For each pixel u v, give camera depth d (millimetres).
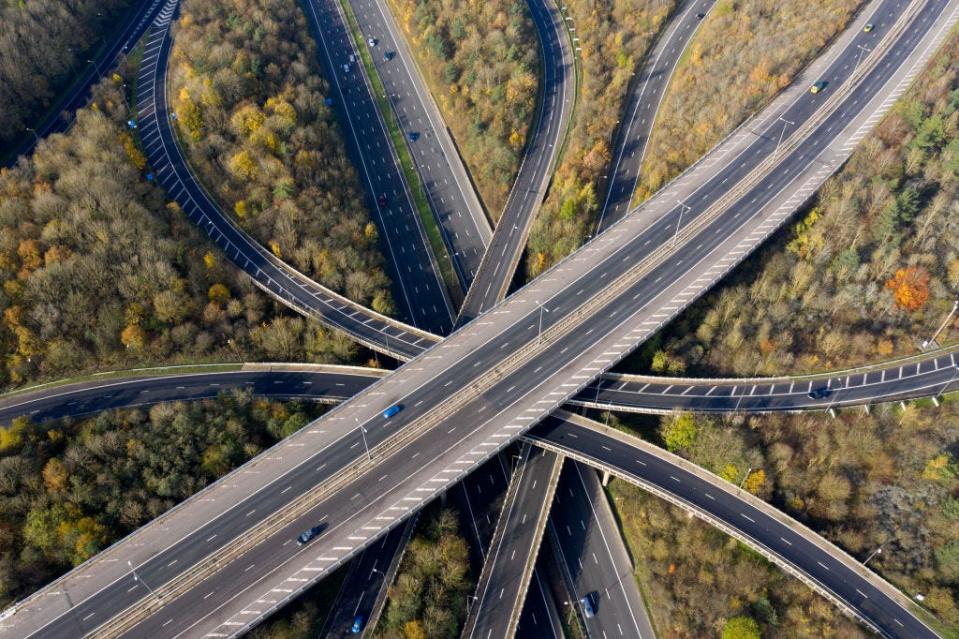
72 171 168125
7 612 114250
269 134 191250
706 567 134625
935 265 165250
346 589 132000
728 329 165250
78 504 127125
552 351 151250
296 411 150375
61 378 153875
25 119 198375
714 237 172375
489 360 150500
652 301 159500
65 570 122938
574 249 180375
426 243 197625
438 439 136250
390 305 172250
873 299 163625
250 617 112375
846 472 142500
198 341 159000
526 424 137625
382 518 124312
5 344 150625
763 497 135250
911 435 146000
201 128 195250
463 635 123188
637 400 150000
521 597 127750
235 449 139875
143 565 119812
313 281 174750
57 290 150875
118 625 112125
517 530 136875
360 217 190625
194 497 129250
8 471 126125
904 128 186625
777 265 170750
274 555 120125
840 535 131125
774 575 133125
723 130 198500
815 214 175500
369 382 156875
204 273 165875
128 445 135500
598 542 144000
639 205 184000
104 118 192625
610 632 131625
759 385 155250
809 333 163750
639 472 139250
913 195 170875
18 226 157125
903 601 122562
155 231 165625
